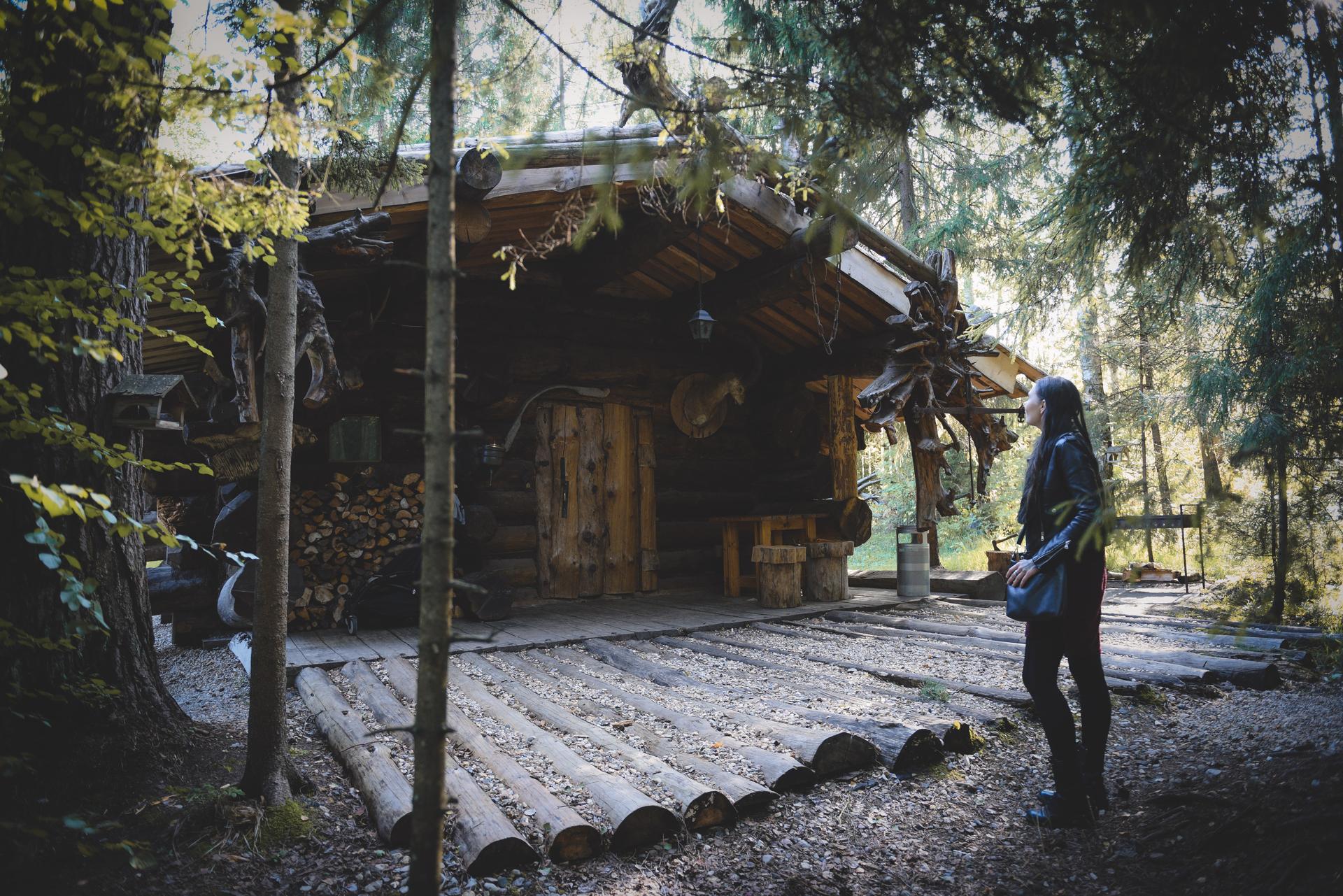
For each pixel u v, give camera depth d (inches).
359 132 107.2
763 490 392.2
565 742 144.5
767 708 165.8
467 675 198.5
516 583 328.5
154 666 138.9
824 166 108.6
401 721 155.3
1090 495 104.0
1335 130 91.4
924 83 100.0
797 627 270.4
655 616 290.8
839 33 95.9
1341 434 111.2
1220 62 87.0
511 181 231.9
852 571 406.0
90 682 120.7
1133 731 156.3
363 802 122.2
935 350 317.4
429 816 68.2
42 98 123.6
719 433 389.1
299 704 179.2
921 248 458.6
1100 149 109.9
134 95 87.8
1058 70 100.8
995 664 205.6
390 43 103.0
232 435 234.8
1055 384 121.9
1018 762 142.9
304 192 117.8
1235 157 101.8
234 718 165.0
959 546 619.8
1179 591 354.3
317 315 202.5
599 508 349.7
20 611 121.1
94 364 130.0
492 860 103.6
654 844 112.1
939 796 129.6
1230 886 94.5
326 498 280.5
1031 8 89.9
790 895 101.8
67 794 113.5
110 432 130.6
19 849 96.8
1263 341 156.1
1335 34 83.8
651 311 366.9
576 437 346.3
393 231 241.3
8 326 107.7
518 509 331.3
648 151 109.1
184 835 108.2
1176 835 108.9
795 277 293.3
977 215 449.4
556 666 212.2
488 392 314.5
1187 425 329.7
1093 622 116.3
